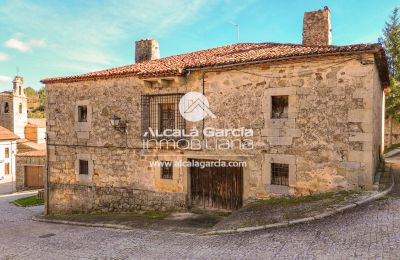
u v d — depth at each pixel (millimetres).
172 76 8719
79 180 10766
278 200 7621
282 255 4633
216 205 8836
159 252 5586
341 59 7055
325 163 7254
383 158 12430
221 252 5172
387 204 6059
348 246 4562
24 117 34781
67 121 10992
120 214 9781
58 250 6340
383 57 7219
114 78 10062
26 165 22406
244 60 7945
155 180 9500
